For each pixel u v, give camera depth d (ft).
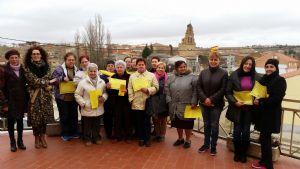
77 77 20.17
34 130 19.13
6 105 17.70
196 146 20.52
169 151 19.45
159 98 19.99
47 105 18.89
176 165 17.19
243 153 17.80
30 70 18.26
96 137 20.61
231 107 17.76
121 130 21.24
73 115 21.25
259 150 18.07
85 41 134.51
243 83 17.35
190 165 17.22
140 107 19.81
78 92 19.66
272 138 18.28
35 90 18.53
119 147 19.97
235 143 17.83
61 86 20.21
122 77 20.54
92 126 20.47
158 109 19.81
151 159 17.99
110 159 17.83
